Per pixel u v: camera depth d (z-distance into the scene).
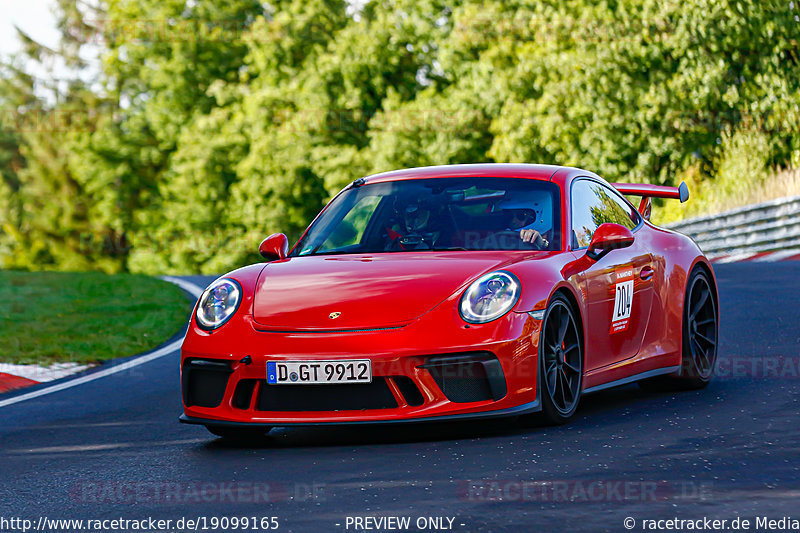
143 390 25.27
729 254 70.44
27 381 28.44
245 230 146.75
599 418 17.39
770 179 76.19
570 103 99.19
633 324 19.45
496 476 13.12
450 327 15.99
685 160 92.69
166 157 169.50
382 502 12.10
